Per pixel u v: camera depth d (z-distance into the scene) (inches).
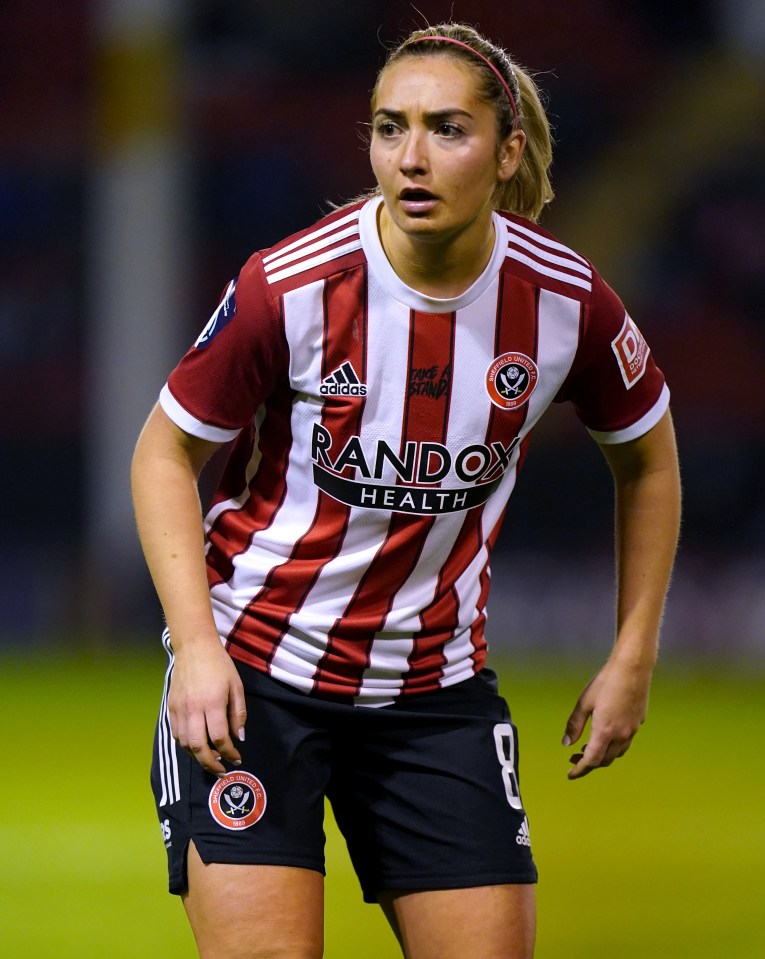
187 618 358.6
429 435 366.6
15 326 3157.0
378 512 370.0
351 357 362.9
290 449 374.6
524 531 3048.7
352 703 376.8
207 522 393.4
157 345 2743.6
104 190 2802.7
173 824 365.7
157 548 366.3
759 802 988.6
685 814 935.0
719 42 3186.5
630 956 569.3
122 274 2743.6
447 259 355.9
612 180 3223.4
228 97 3154.5
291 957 346.0
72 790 1041.5
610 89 3208.7
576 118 3223.4
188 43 3053.6
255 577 377.1
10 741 1336.1
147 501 370.3
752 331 3142.2
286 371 367.6
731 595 2600.9
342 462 367.9
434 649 381.7
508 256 368.5
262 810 360.5
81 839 851.4
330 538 371.6
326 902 686.5
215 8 3132.4
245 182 3174.2
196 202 3169.3
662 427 402.0
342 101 3154.5
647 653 399.9
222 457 2465.6
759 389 3120.1
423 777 375.2
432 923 366.3
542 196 398.0
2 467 3179.1
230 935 348.8
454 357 365.1
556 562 2856.8
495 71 349.7
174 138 2758.4
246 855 354.9
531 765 1167.6
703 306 3166.8
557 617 2667.3
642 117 3206.2
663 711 1685.5
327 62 3159.5
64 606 2682.1
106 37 2726.4
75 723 1475.1
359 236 362.3
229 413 371.2
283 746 369.1
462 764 375.2
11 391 3157.0
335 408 365.1
